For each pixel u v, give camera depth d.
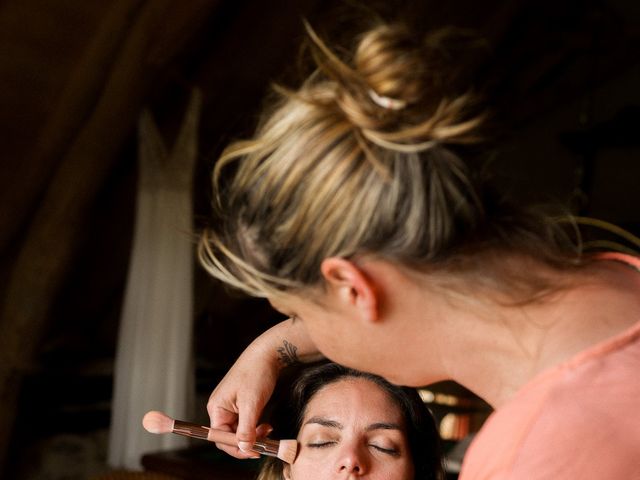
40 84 3.36
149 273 3.99
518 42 5.63
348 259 0.63
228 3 3.81
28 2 3.05
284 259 0.65
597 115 6.41
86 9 3.16
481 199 0.65
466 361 0.66
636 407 0.57
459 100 0.63
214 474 2.39
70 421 4.41
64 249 3.93
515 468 0.57
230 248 0.68
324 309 0.67
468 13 4.98
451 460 2.88
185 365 4.03
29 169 3.68
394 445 1.10
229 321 5.44
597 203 6.27
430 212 0.61
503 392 0.66
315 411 1.11
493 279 0.63
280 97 0.68
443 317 0.65
